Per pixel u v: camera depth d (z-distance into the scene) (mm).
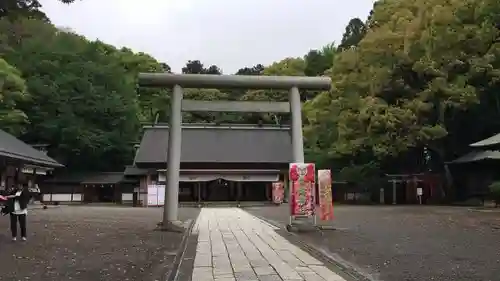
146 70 65500
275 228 17578
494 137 27781
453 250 11336
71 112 47844
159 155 44938
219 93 63188
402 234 15031
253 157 46656
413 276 8109
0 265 9312
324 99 43844
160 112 63438
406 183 41844
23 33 52656
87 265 9406
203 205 40312
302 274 8312
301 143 17125
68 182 47188
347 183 44656
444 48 34219
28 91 46000
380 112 35938
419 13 36438
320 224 18562
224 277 8070
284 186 45469
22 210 13156
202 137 49188
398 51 36406
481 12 33469
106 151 50750
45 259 10117
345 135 39094
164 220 16953
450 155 39375
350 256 10445
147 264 9555
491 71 32156
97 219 22203
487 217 22172
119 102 50656
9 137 31797
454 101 33281
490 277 8023
